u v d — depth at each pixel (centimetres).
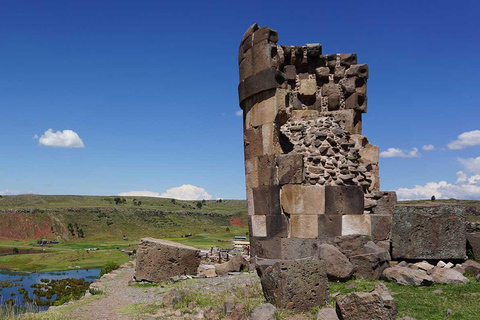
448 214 986
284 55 1360
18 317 871
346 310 599
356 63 1402
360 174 1206
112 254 6850
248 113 1292
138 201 18438
